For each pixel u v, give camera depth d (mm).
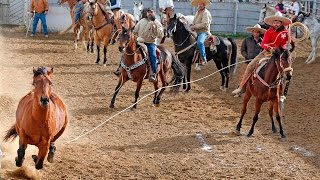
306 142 11914
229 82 18844
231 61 17359
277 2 26484
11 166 9477
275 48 11805
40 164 8578
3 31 27812
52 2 30375
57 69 19375
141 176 9422
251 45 16875
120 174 9461
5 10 30031
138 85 14312
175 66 15156
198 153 10914
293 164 10414
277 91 11883
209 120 13609
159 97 14812
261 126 13211
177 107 14891
